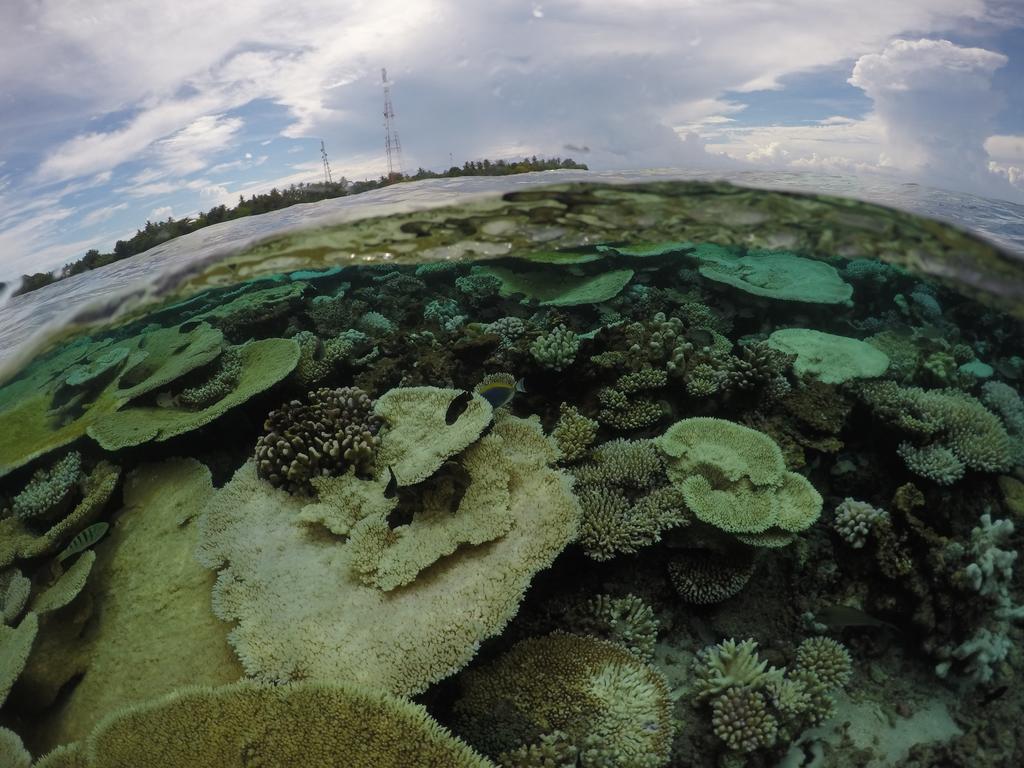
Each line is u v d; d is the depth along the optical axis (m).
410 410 1.50
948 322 2.55
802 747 1.14
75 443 1.65
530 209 2.13
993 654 1.24
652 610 1.28
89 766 0.90
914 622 1.29
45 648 1.19
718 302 2.48
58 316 1.99
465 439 1.28
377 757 0.83
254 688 0.95
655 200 2.06
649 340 1.81
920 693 1.25
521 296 2.53
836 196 1.86
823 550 1.42
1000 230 1.74
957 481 1.52
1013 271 1.98
